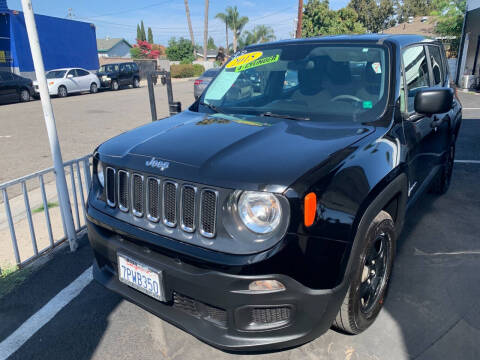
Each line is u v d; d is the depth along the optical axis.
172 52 49.81
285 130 2.49
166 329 2.66
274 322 1.97
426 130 3.23
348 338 2.50
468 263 3.36
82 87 22.38
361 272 2.19
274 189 1.82
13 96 18.25
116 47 71.00
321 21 35.47
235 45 52.41
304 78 3.05
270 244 1.84
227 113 3.05
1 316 2.81
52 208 4.84
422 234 3.89
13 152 8.05
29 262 3.49
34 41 3.20
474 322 2.64
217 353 2.43
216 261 1.87
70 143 8.83
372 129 2.53
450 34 22.44
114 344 2.52
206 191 1.95
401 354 2.37
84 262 3.51
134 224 2.23
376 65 2.89
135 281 2.25
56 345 2.53
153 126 2.81
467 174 5.80
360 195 2.07
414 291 2.99
